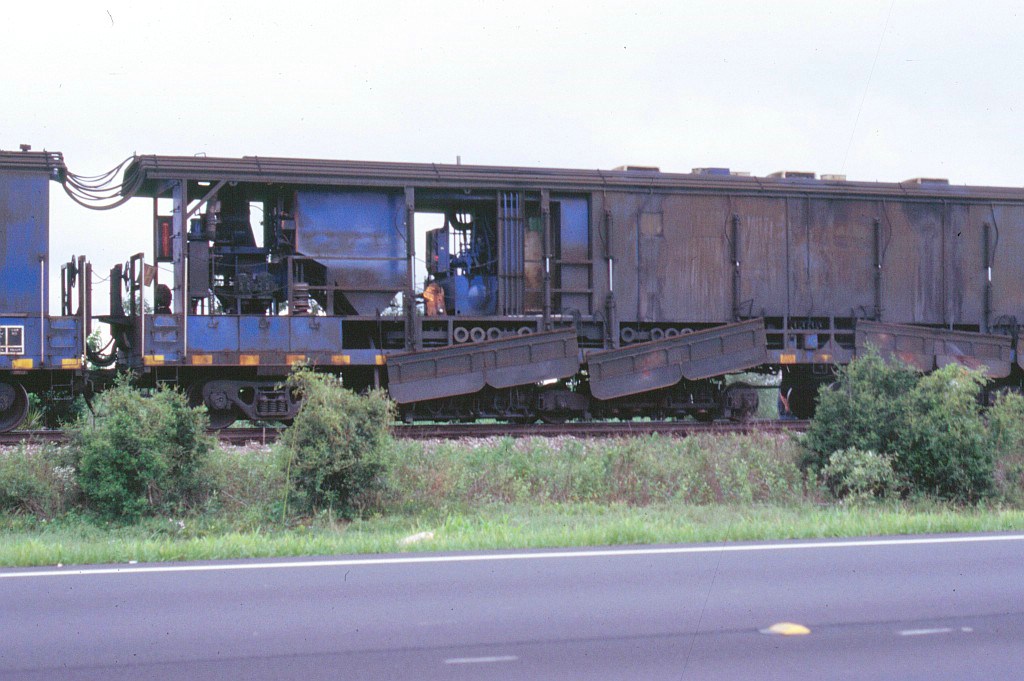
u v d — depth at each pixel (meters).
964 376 15.50
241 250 19.86
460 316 20.19
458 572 8.19
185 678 5.52
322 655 5.95
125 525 12.66
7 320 18.06
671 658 5.88
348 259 19.88
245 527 12.45
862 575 8.09
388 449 13.87
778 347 22.08
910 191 22.59
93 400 18.86
